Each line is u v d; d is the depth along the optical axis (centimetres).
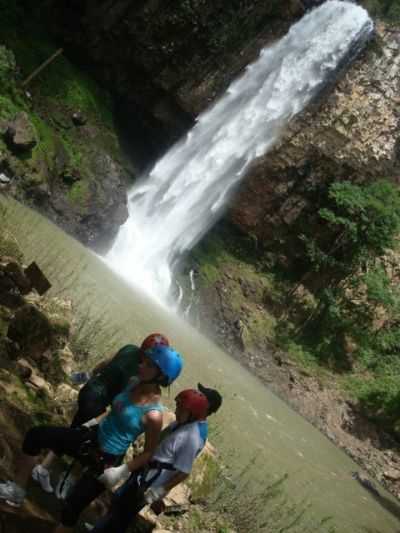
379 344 2706
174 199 2794
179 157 2833
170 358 405
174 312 2417
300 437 1781
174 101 2753
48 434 417
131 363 470
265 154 2886
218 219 2981
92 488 410
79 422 457
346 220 2697
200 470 707
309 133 2852
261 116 2855
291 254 2903
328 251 2850
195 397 405
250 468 1031
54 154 2042
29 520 415
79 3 2550
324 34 2766
